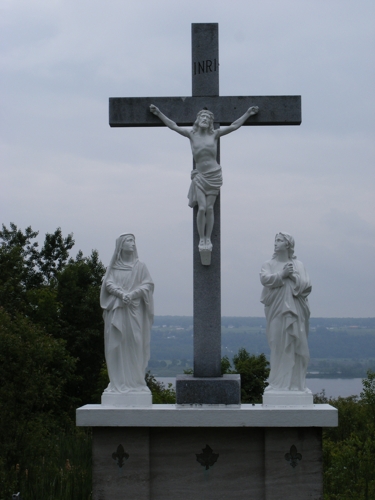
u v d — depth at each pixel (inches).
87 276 1576.0
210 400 451.2
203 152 467.8
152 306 464.8
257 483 438.0
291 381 449.4
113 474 439.2
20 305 1374.3
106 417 435.8
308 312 455.8
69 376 1240.8
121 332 453.4
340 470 657.6
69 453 792.3
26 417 795.4
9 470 688.4
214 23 492.1
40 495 609.9
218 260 474.3
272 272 457.1
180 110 488.4
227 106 488.1
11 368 797.2
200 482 439.8
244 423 432.8
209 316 470.6
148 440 440.1
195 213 476.4
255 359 937.5
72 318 1481.3
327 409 431.5
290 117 486.0
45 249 1831.9
